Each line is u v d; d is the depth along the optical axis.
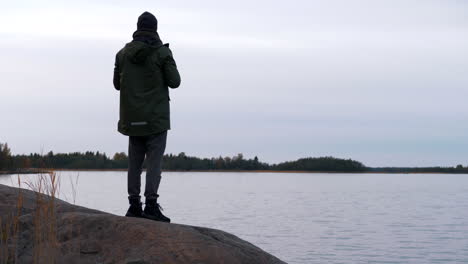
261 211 57.25
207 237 4.89
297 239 34.62
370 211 62.03
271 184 158.88
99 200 59.66
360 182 198.00
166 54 5.25
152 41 5.30
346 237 36.44
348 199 87.62
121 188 94.44
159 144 5.33
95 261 4.55
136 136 5.36
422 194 109.81
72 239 4.72
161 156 5.38
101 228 4.80
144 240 4.68
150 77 5.24
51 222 4.59
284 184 161.75
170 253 4.59
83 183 120.94
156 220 5.29
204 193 97.31
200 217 47.69
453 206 72.50
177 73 5.31
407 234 39.09
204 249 4.71
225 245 4.87
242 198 83.06
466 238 36.72
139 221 4.88
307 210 61.47
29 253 4.63
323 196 95.50
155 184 5.33
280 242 33.09
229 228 39.66
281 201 78.19
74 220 4.89
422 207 70.38
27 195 5.52
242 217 48.66
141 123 5.23
